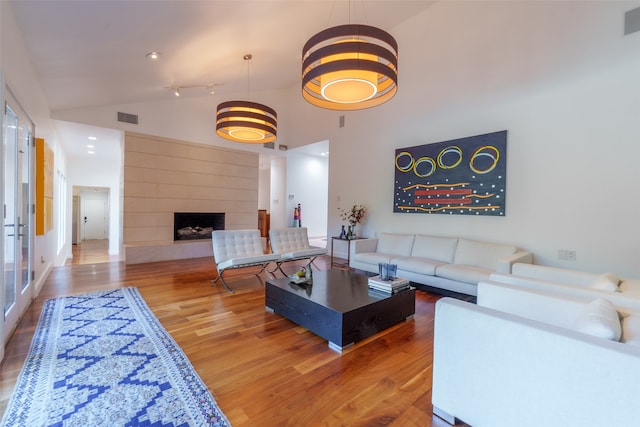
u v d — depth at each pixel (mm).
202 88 6023
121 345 2375
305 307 2713
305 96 3146
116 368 2047
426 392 1852
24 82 3027
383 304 2729
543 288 2227
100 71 4070
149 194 6074
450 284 3744
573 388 1156
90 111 5410
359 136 6156
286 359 2227
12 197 2684
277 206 9148
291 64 5859
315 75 2621
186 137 6551
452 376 1537
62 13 2650
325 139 6957
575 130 3506
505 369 1341
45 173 4152
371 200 5910
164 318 2965
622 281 2434
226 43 4262
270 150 7938
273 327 2805
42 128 4188
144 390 1809
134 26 3129
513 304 1977
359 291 2951
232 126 4305
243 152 7465
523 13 3920
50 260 4930
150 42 3590
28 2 2430
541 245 3764
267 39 4488
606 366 1081
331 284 3209
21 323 2750
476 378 1440
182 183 6508
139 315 3014
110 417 1572
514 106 4000
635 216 3135
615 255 3250
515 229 3980
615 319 1317
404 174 5238
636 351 1051
